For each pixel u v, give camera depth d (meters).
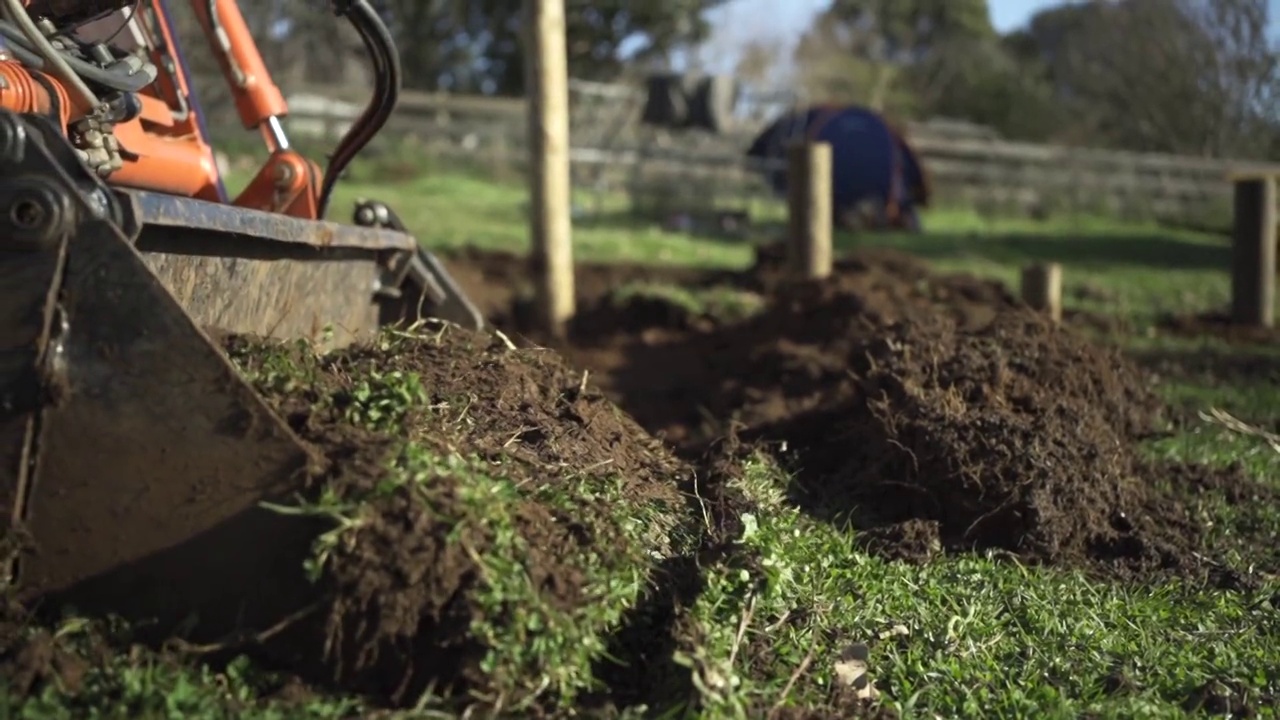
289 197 5.71
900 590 4.72
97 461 3.45
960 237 18.69
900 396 5.95
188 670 3.32
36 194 3.39
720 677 3.48
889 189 19.91
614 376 9.15
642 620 3.83
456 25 29.47
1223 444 7.23
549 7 9.74
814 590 4.46
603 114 26.06
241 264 4.38
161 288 3.45
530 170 10.01
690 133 25.91
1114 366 7.01
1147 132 25.53
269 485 3.44
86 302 3.45
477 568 3.39
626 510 4.18
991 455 5.52
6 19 4.13
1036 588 4.91
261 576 3.42
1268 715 3.93
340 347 5.16
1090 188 23.06
